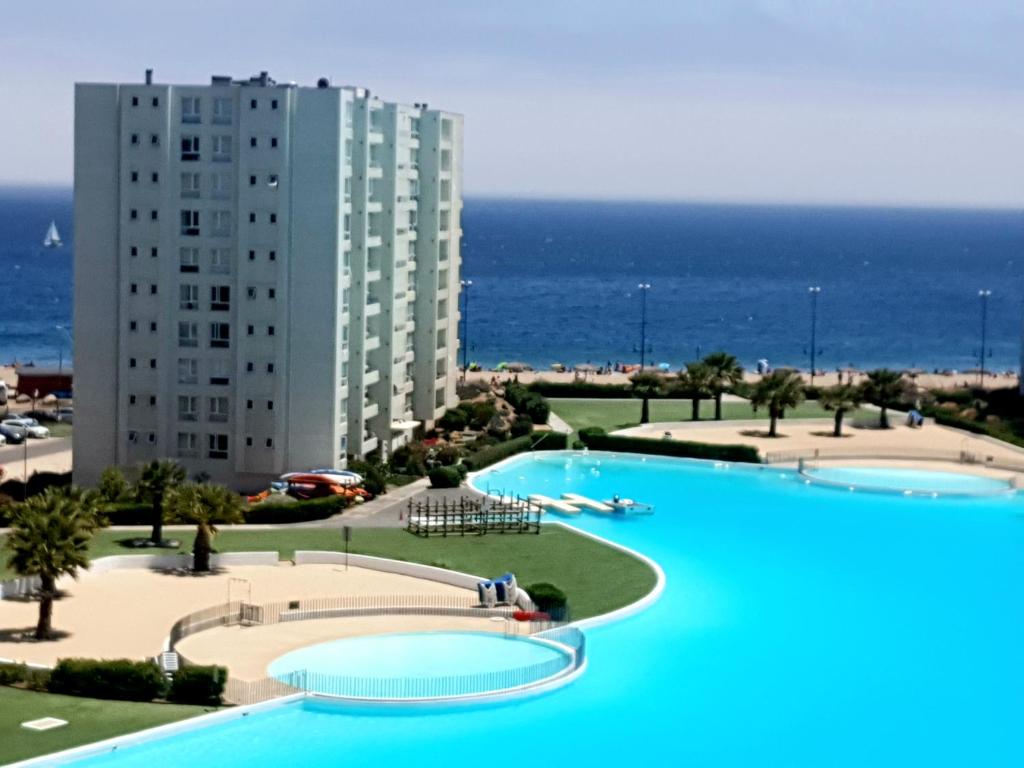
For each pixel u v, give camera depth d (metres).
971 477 156.50
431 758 82.56
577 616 106.38
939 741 86.75
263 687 89.38
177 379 141.88
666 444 163.62
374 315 153.75
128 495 128.12
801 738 86.81
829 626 107.00
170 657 93.44
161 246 140.38
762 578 119.00
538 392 199.25
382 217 155.00
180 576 115.00
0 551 115.31
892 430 180.12
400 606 107.94
